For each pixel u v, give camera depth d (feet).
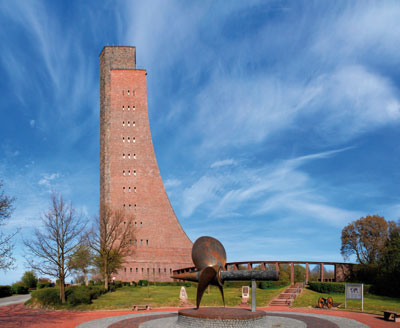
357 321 92.68
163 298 143.74
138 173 286.66
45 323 95.40
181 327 80.12
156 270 271.49
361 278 174.50
